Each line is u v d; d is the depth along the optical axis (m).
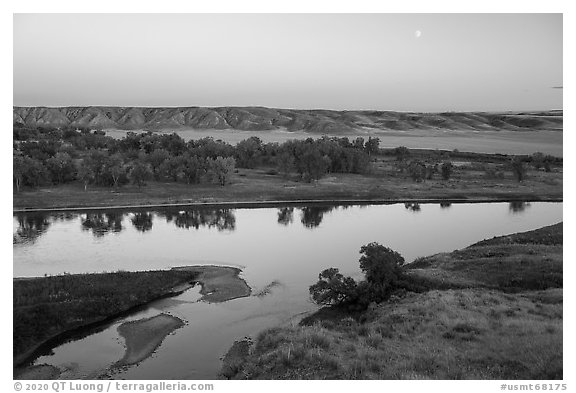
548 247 43.25
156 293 38.25
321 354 21.84
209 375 25.50
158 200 86.31
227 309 35.66
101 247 56.47
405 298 32.31
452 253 45.72
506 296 30.31
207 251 54.31
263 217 77.88
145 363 27.30
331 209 85.69
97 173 94.19
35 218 73.81
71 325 31.98
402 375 18.23
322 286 35.03
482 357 19.84
